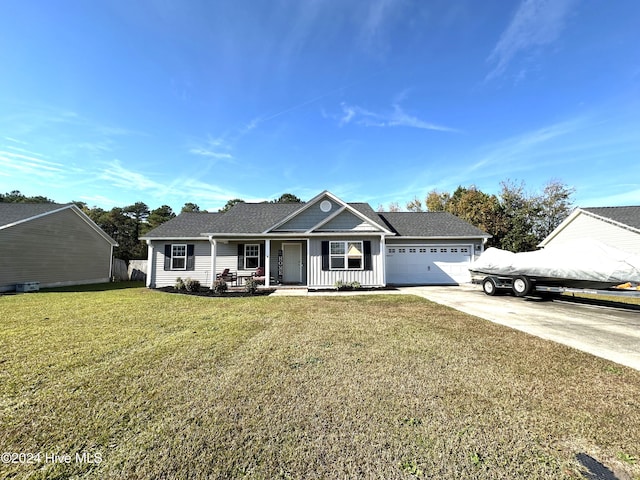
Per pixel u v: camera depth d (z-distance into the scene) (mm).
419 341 5176
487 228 26953
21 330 5895
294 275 15438
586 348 4867
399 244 16203
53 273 15875
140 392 3191
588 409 2904
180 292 12766
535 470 2057
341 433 2477
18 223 13984
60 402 2957
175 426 2557
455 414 2789
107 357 4309
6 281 13531
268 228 14492
